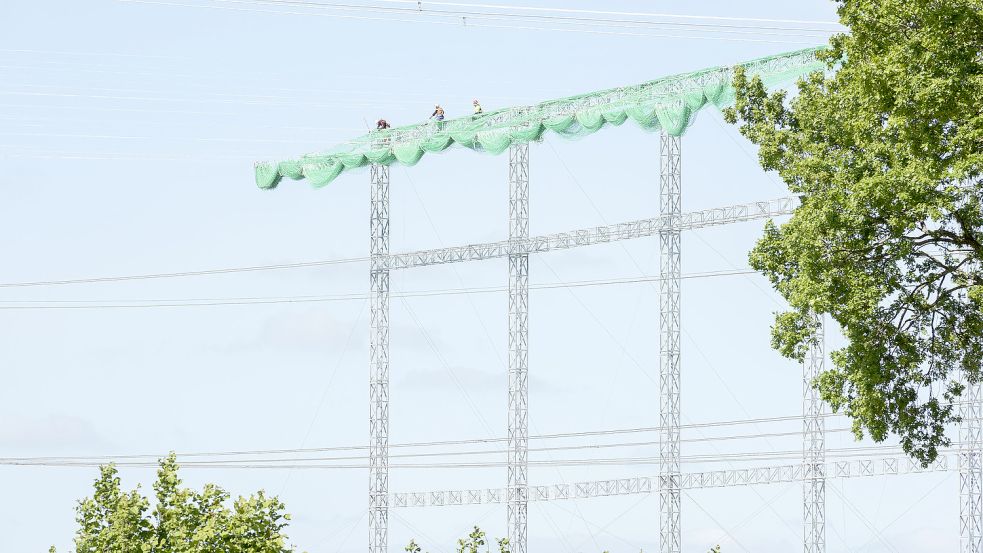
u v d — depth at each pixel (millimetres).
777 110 91625
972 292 77188
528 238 167375
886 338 81625
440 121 172000
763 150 90188
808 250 81250
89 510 78938
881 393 81875
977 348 82750
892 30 79688
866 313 80000
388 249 178000
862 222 78375
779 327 88188
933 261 81062
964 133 74500
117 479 79688
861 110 81125
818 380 86000
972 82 74188
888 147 78875
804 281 81812
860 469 152000
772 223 89812
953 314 82500
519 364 166875
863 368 81438
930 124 76250
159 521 77812
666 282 158375
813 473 154250
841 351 83875
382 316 177125
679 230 158375
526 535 164500
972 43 75625
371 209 178750
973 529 151125
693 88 146750
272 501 77500
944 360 83250
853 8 81250
